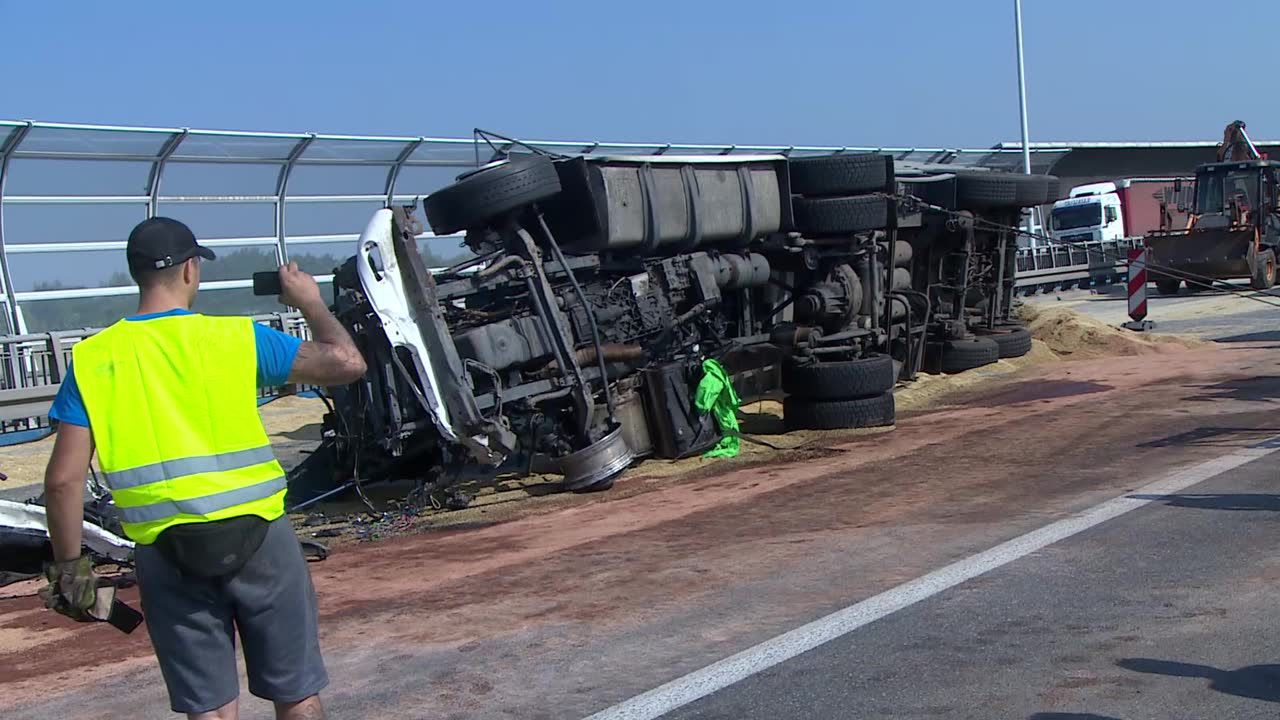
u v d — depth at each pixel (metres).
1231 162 34.44
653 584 7.27
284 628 3.69
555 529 9.43
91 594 3.60
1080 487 9.27
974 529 8.09
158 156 18.36
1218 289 36.94
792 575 7.24
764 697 5.18
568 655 5.99
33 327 17.80
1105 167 70.00
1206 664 5.22
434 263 21.94
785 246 14.22
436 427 10.29
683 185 12.87
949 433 12.81
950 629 5.94
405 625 6.77
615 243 12.16
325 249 20.77
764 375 14.94
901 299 16.41
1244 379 15.37
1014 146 38.09
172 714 5.50
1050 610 6.14
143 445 3.49
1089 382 16.50
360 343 10.76
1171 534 7.54
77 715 5.58
